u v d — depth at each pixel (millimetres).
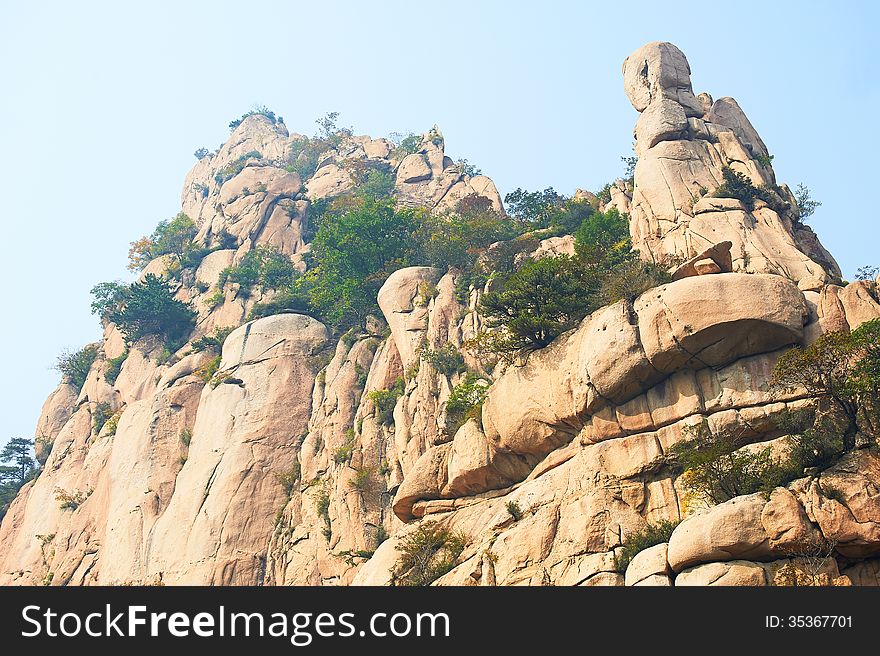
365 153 140625
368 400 75125
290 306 90562
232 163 147875
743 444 47812
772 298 48812
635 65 74688
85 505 86500
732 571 40812
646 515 48281
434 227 90188
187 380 87312
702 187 66375
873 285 50562
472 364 67938
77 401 105250
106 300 111750
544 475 52594
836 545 40938
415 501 58938
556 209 89500
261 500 75688
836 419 45562
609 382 50688
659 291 50719
